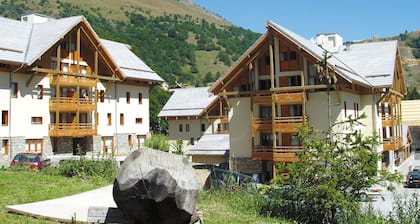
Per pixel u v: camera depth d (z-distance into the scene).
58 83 40.16
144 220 9.89
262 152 36.16
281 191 15.20
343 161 14.12
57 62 40.19
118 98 48.16
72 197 15.80
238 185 18.08
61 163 23.92
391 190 14.44
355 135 14.66
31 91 39.03
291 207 15.13
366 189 14.40
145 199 9.54
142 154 10.06
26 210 12.95
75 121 43.88
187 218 9.91
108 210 11.48
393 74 38.75
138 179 9.51
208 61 175.75
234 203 16.19
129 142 49.41
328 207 13.40
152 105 81.94
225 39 199.38
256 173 37.41
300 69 35.56
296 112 35.88
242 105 38.25
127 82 49.03
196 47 185.88
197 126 61.78
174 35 180.25
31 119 38.97
